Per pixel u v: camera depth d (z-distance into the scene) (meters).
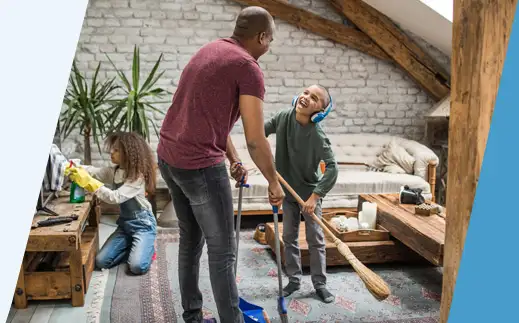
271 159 1.73
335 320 2.42
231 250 1.82
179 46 4.57
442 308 1.18
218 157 1.74
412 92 5.05
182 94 1.73
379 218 3.23
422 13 4.20
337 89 4.92
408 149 4.58
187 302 2.06
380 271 3.08
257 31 1.75
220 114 1.68
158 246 3.45
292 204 2.62
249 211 3.91
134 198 3.06
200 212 1.77
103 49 4.47
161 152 1.81
